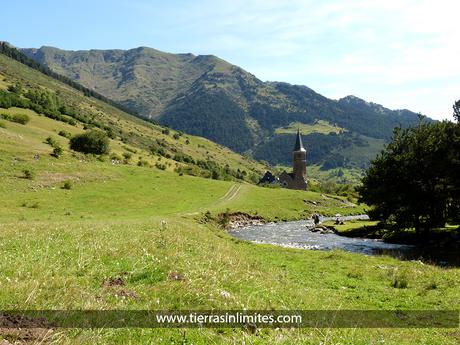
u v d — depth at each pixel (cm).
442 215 6075
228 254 2264
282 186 19188
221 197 10669
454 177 5003
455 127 5312
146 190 9388
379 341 1059
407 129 6600
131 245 1891
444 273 2484
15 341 735
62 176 8700
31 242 1914
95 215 6306
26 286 1075
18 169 8225
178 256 1717
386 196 6084
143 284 1255
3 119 14012
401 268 2669
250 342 895
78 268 1366
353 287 2019
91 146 12500
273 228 8169
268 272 2031
